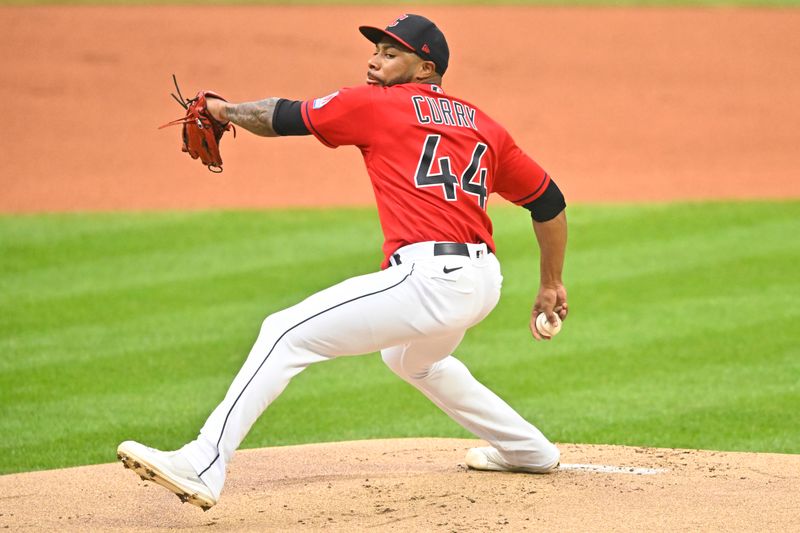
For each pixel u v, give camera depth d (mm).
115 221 43438
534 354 28328
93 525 14469
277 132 14555
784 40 72188
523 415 23578
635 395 24938
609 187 48531
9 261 37875
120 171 51812
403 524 13883
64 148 55156
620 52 70125
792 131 57719
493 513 14305
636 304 32562
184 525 14266
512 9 78938
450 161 14461
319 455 19031
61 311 32344
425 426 23250
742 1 80562
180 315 31859
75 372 27016
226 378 26531
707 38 72625
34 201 46812
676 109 61188
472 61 68438
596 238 40281
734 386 25453
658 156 53844
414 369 15859
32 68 66312
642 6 79375
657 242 39656
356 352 14320
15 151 54531
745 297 33031
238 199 47250
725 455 18531
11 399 25000
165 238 40844
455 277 14094
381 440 20453
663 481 16234
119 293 34094
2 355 28375
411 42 14938
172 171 51969
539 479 16359
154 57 68375
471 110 15211
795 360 27312
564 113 60406
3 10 76375
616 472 16953
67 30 72750
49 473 17750
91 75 65562
